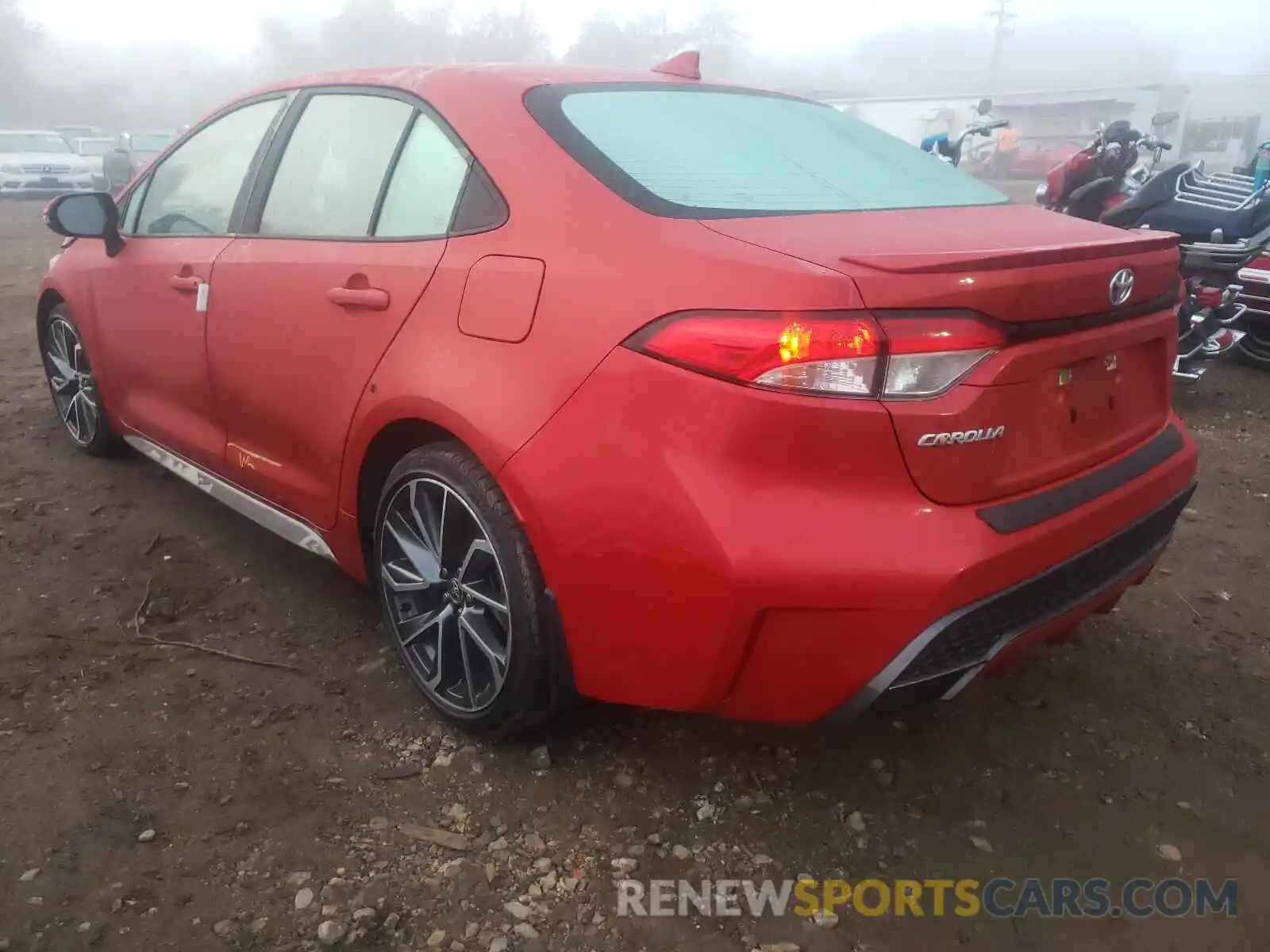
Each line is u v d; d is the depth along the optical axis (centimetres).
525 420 219
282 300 291
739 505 193
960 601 194
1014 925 212
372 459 272
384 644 307
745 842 231
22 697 272
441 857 223
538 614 231
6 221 1623
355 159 291
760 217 223
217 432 338
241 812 233
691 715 273
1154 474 245
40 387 557
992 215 252
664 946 203
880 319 188
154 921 203
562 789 245
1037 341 205
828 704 204
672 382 199
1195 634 326
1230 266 574
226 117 356
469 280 238
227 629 312
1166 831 239
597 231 222
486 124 256
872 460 191
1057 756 264
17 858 216
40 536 368
